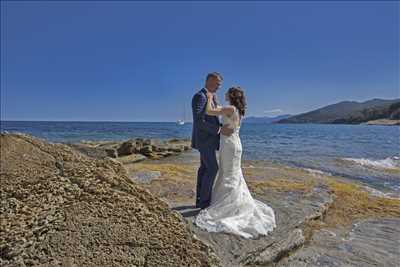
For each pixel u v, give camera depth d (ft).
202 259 10.46
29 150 14.11
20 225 9.80
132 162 52.13
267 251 14.05
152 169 34.09
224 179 16.69
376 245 16.65
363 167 45.73
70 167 13.01
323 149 73.05
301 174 36.88
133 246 10.00
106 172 12.99
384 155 60.23
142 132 187.52
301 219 18.35
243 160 52.16
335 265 14.10
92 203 11.15
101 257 9.41
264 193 24.30
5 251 8.95
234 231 14.85
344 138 116.47
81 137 128.98
